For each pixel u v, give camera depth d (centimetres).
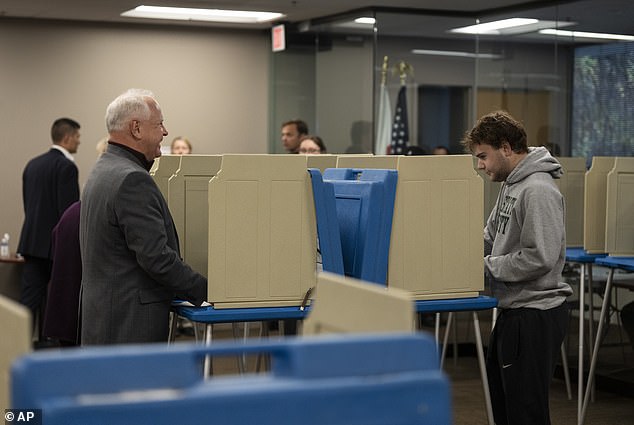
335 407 109
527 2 720
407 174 322
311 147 653
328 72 829
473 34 784
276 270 310
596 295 570
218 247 304
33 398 103
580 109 666
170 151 823
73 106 863
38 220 705
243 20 859
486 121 330
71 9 785
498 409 349
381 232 315
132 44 882
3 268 757
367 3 749
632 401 547
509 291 331
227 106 918
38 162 711
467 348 675
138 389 107
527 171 326
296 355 111
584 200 509
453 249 329
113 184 307
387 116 773
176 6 773
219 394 105
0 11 795
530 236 317
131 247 305
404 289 323
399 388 111
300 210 312
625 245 472
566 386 582
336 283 159
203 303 312
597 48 648
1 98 841
